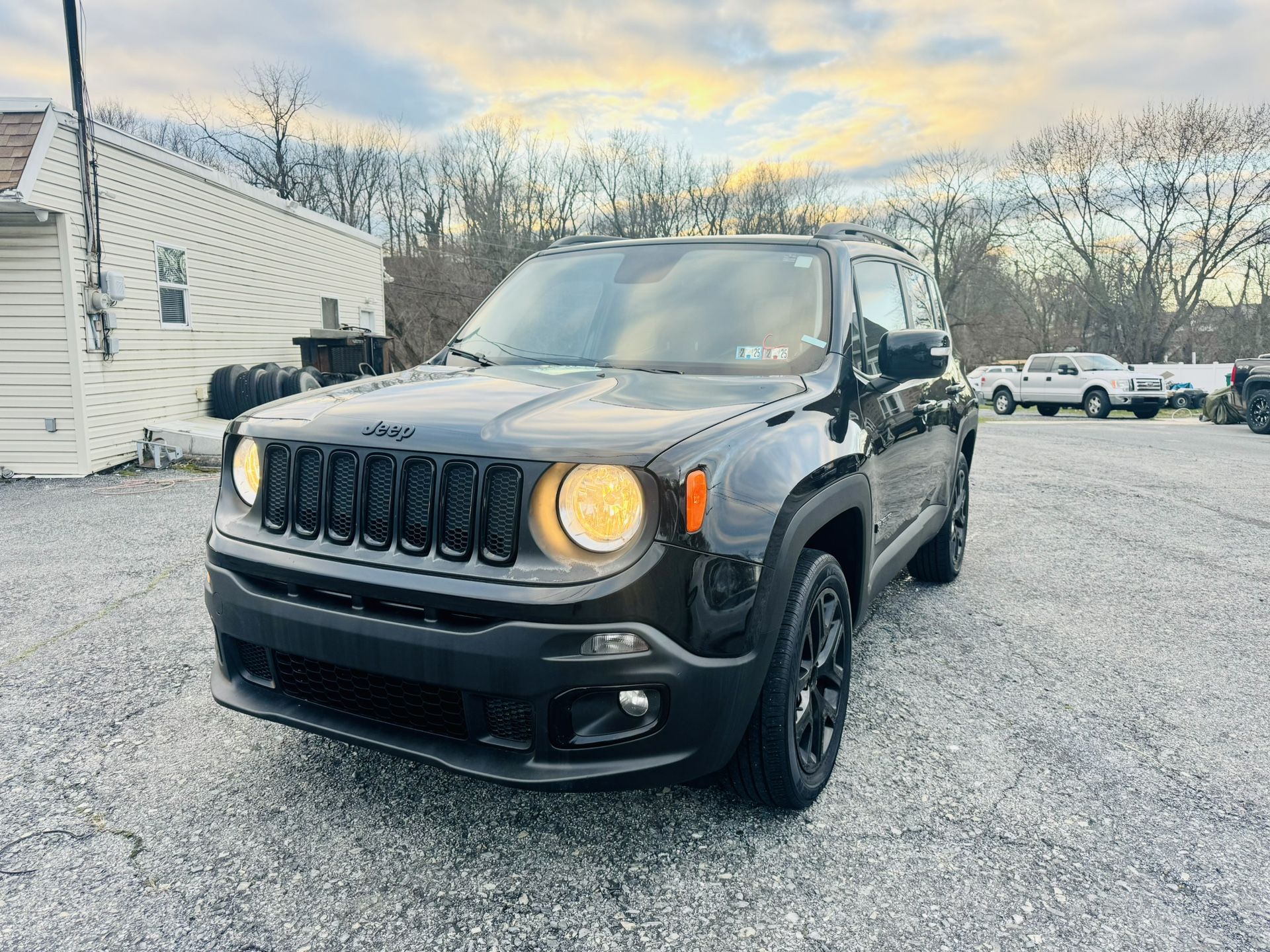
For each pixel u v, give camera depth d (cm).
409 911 209
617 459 199
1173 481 910
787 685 232
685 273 332
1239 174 3516
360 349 1509
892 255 400
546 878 223
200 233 1251
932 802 261
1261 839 243
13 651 390
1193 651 394
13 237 945
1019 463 1059
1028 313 4644
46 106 911
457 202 4412
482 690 198
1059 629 424
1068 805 261
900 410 338
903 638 407
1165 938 201
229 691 245
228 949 196
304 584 220
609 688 196
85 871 224
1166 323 3903
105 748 295
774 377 281
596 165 4531
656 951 196
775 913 210
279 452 236
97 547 605
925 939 200
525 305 347
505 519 202
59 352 963
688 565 200
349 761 285
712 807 258
